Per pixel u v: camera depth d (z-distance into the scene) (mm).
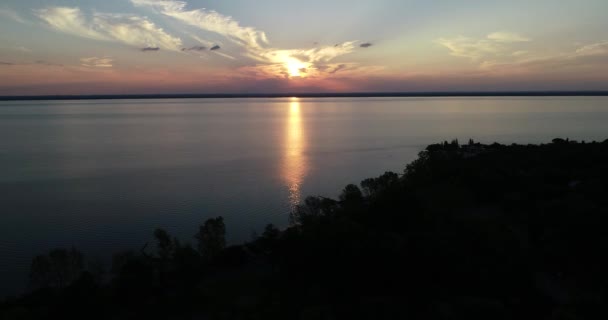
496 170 83750
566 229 47688
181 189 107312
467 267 40562
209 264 53125
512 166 90250
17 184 111438
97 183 113500
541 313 35312
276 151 174625
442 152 129125
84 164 141500
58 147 181875
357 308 36844
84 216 84750
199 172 129625
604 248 42656
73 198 98125
